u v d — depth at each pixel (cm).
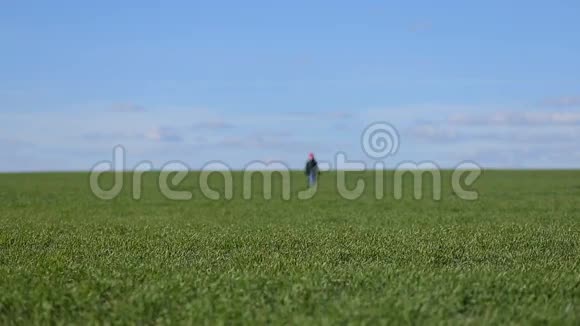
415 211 3306
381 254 1788
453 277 1305
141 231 2381
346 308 1115
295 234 2248
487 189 5150
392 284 1275
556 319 1064
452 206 3594
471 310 1150
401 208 3503
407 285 1262
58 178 7744
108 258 1725
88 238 2170
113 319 1111
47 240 2131
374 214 3131
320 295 1214
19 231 2378
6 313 1166
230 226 2569
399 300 1141
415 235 2191
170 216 3114
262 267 1541
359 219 2870
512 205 3609
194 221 2831
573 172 8925
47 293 1231
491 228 2420
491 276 1323
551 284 1290
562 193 4644
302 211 3353
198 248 1966
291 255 1766
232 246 1997
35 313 1139
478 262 1702
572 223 2628
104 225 2620
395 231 2339
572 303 1180
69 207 3644
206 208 3581
